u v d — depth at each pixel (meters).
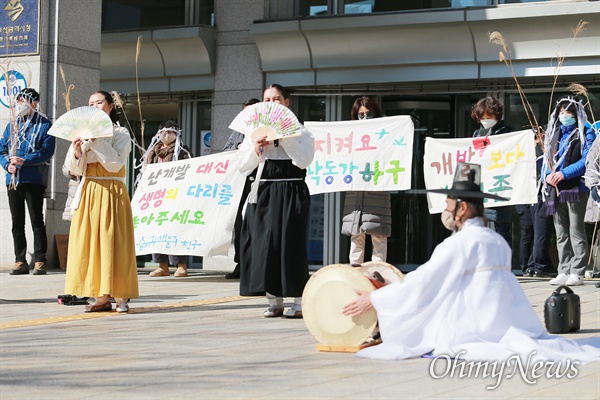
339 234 17.14
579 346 7.28
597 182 11.94
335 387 6.16
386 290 7.22
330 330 7.55
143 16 18.69
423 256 17.09
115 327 9.05
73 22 16.20
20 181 14.34
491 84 16.25
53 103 15.89
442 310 7.17
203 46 17.52
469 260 7.09
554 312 8.35
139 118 18.81
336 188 13.12
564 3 15.11
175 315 9.96
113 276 9.98
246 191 14.02
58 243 15.77
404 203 17.14
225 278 14.73
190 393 6.02
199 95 18.16
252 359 7.20
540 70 15.62
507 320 7.13
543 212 13.96
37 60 15.90
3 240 16.09
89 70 16.42
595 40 15.15
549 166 12.41
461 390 6.07
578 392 6.02
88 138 9.73
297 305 9.64
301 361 7.09
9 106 14.55
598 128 13.12
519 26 15.42
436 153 13.38
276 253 9.38
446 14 15.69
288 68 17.14
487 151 13.09
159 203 14.20
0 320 9.59
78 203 9.98
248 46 17.52
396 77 16.48
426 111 17.06
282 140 9.38
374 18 16.08
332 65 16.80
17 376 6.60
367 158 13.14
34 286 12.97
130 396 5.94
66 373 6.70
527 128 16.17
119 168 10.00
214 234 13.91
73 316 9.84
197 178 14.13
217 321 9.44
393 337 7.23
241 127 9.38
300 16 16.81
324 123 13.35
